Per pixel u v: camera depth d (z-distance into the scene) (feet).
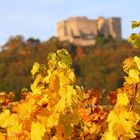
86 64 245.65
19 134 14.56
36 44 257.96
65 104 14.02
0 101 17.01
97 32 387.14
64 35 383.86
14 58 240.53
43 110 14.07
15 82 203.62
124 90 14.49
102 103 15.99
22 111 14.51
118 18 401.29
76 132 14.92
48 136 14.08
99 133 15.01
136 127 13.87
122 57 250.78
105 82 230.07
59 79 14.32
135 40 14.78
